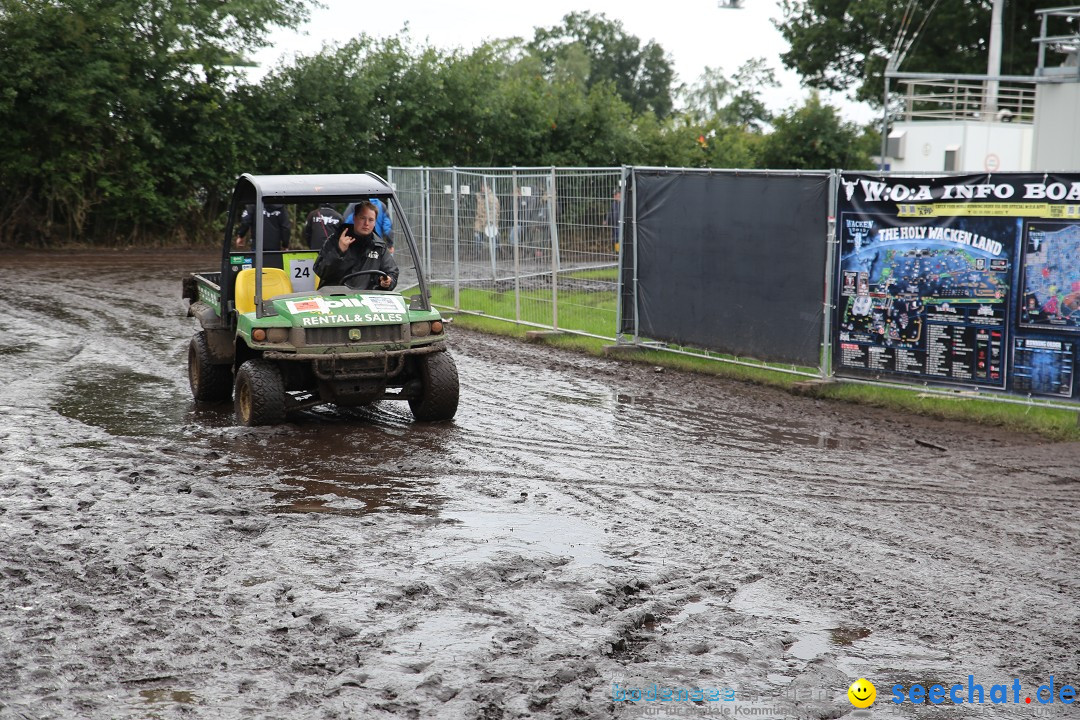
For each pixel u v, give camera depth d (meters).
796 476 8.03
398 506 7.21
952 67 37.56
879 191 10.55
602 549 6.37
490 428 9.55
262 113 30.38
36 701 4.41
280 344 9.11
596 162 35.84
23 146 27.06
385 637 5.09
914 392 10.74
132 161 28.28
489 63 35.31
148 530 6.61
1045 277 9.56
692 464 8.37
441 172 17.84
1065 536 6.67
